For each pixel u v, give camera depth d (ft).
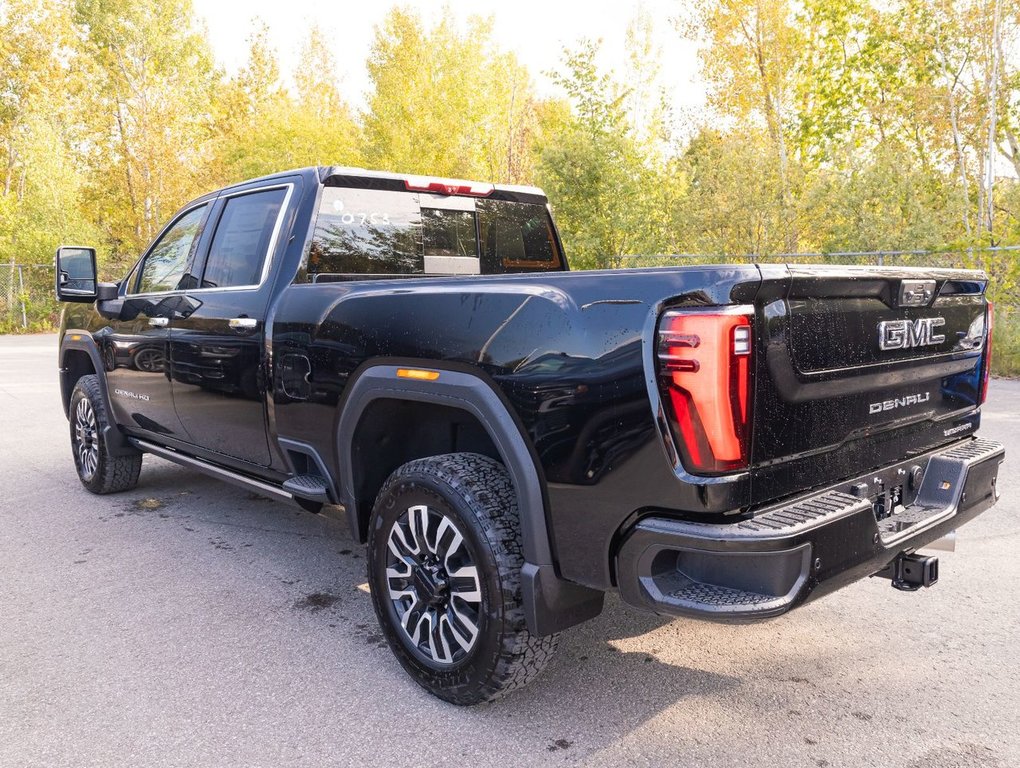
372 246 12.85
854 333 8.11
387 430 10.50
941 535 9.04
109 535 15.60
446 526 8.89
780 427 7.37
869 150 56.49
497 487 8.77
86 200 119.55
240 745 8.38
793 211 51.93
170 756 8.18
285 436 11.83
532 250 15.43
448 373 8.95
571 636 11.10
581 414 7.73
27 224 87.71
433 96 101.04
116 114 118.73
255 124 114.11
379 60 102.22
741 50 72.74
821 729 8.66
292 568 13.78
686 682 9.76
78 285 15.97
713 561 7.32
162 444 15.99
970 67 64.90
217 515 16.94
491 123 106.42
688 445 7.06
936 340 9.41
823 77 76.79
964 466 9.40
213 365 13.26
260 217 13.09
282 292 11.84
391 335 9.68
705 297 6.98
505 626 8.38
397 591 9.66
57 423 28.35
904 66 73.00
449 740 8.48
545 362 8.03
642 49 83.20
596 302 7.73
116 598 12.44
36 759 8.13
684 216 54.54
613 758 8.13
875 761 8.04
